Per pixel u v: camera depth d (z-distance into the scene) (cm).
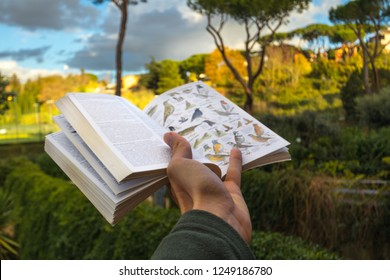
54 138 68
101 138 58
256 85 716
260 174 337
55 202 335
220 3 647
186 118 81
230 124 79
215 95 90
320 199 284
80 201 306
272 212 313
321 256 222
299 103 638
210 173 45
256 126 78
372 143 418
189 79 911
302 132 498
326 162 397
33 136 1017
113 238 249
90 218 280
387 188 289
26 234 389
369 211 269
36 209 374
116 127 63
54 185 381
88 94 72
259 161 69
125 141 59
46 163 585
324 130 489
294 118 520
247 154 68
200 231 37
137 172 51
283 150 71
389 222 267
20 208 412
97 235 271
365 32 583
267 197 316
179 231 37
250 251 38
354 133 478
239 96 782
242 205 48
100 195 54
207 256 34
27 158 641
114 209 52
